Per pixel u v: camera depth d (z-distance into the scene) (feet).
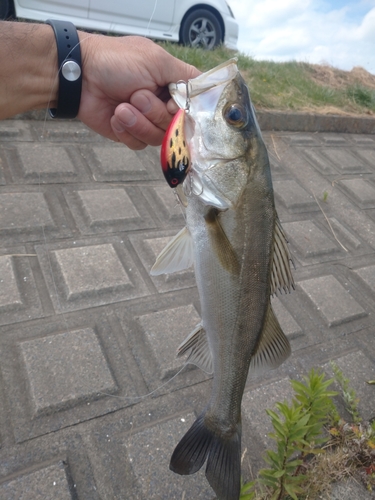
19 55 1.12
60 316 1.90
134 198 2.70
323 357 2.14
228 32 5.16
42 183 2.55
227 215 1.09
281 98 4.50
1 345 1.72
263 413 1.77
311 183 3.59
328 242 2.96
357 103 5.41
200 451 1.13
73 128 3.07
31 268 2.06
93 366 1.73
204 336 1.22
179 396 1.75
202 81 1.08
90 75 1.21
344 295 2.55
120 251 2.31
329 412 1.77
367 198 3.58
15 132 2.84
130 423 1.61
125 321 1.97
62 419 1.56
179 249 1.19
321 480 1.55
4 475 1.38
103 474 1.45
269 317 1.20
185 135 1.06
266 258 1.13
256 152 1.10
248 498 1.30
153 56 1.20
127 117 1.19
